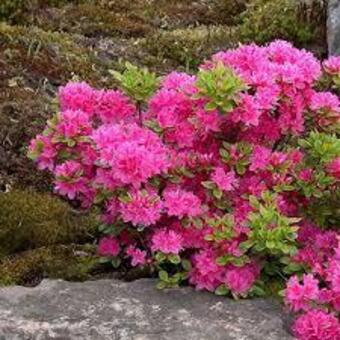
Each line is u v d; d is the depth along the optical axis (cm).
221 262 178
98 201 182
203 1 322
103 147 178
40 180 224
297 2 296
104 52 283
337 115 186
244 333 171
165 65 284
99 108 191
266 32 293
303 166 187
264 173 186
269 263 186
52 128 184
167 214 181
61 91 191
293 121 186
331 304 173
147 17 313
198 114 180
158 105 187
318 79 189
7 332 171
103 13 307
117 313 175
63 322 173
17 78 252
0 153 228
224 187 180
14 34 269
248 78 182
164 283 181
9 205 209
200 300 178
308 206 191
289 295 172
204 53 289
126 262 194
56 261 196
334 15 278
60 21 301
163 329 171
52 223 207
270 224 175
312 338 170
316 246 186
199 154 185
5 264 195
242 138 188
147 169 175
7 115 237
